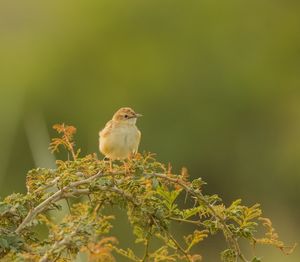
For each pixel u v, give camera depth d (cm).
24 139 1983
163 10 2495
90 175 496
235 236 493
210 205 493
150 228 493
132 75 2397
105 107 2348
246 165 2227
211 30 2483
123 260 1179
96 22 2452
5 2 2420
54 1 2445
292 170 2167
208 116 2320
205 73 2400
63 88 2334
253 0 2520
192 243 497
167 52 2448
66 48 2402
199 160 2258
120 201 486
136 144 778
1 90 2214
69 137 509
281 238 1747
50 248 448
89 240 447
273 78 2408
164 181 493
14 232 462
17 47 2373
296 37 2464
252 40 2466
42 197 493
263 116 2339
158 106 2347
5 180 1902
